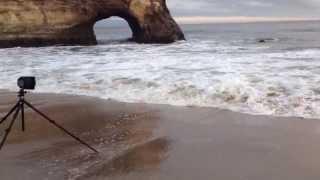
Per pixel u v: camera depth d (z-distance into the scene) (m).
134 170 7.24
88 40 40.75
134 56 25.16
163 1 43.75
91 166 7.46
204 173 7.12
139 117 11.74
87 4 40.25
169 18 43.84
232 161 7.74
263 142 8.97
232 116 11.41
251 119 11.02
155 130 10.23
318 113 11.20
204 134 9.73
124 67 19.50
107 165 7.52
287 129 9.96
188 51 28.91
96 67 20.11
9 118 11.70
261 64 18.73
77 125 10.91
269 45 35.03
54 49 33.88
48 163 7.65
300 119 10.85
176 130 10.18
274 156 8.01
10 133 10.02
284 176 6.96
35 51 31.92
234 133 9.76
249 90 13.21
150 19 42.25
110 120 11.44
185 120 11.20
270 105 12.07
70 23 39.25
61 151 8.44
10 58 26.28
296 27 104.12
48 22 38.38
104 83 16.27
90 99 14.45
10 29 36.88
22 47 36.72
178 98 13.59
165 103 13.36
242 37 56.00
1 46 36.50
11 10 36.84
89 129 10.45
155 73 17.03
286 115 11.27
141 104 13.43
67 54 28.48
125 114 12.16
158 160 7.83
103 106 13.33
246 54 24.59
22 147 8.78
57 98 14.81
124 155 8.12
